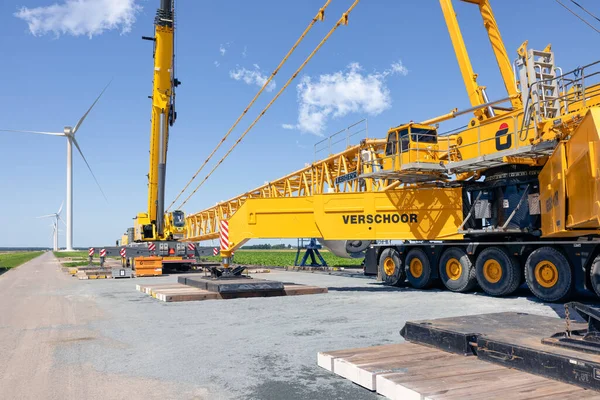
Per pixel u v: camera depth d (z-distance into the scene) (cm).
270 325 799
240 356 584
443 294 1287
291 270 2748
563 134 960
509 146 1176
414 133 1341
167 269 2675
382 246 1600
